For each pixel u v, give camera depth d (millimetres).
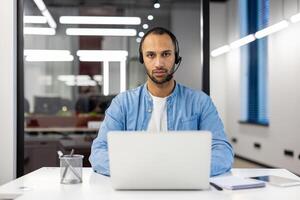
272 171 1936
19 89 3373
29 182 1648
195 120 1974
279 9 5812
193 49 6102
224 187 1491
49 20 5117
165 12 5707
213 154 1748
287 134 5512
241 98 7715
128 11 5289
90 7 5246
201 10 3553
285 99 5590
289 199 1358
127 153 1431
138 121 1978
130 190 1471
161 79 1882
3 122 3244
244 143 7484
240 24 7605
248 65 7398
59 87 6102
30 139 4113
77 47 5508
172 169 1427
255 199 1356
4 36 3234
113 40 5551
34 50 5008
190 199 1351
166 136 1420
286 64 5578
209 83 3561
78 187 1541
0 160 3244
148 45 1844
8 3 3236
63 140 4180
